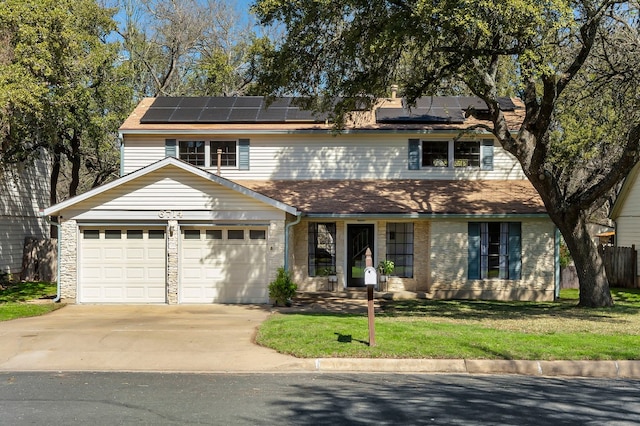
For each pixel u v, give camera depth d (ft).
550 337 37.14
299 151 73.05
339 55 53.11
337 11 48.39
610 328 40.93
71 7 71.97
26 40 56.90
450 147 72.90
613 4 46.88
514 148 52.95
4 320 47.96
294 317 46.44
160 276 58.49
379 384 29.27
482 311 52.31
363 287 68.95
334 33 52.03
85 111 83.66
